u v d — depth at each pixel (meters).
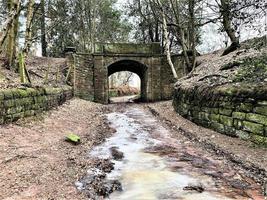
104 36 45.38
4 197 6.25
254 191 6.91
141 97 36.78
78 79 28.44
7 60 19.33
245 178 7.68
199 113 14.65
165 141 12.39
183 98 17.52
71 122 14.98
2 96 10.52
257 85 10.53
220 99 12.38
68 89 23.67
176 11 26.14
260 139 9.69
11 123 11.10
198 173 8.32
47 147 10.04
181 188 7.34
